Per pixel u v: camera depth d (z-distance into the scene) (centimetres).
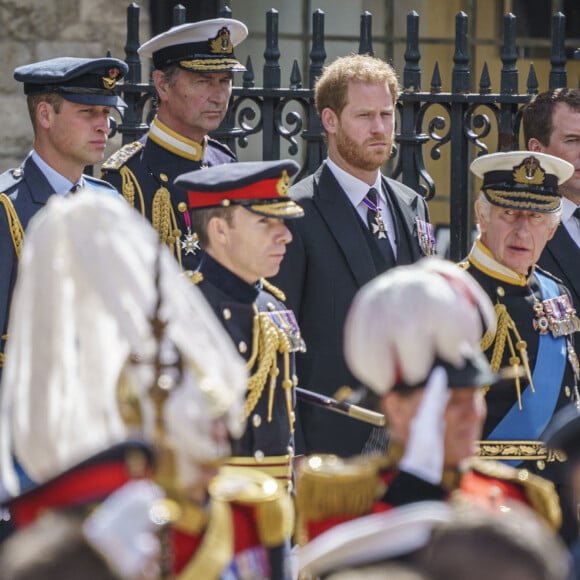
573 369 1742
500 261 1728
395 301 1047
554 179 1758
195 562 1027
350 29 3159
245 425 1485
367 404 1611
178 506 1020
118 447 961
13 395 1038
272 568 1128
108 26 2828
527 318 1711
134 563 873
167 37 2055
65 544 743
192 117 2047
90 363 1033
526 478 1189
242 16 3056
